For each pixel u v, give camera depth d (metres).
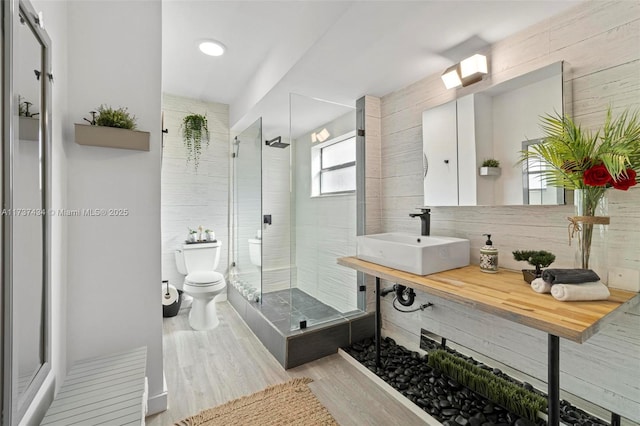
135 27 1.59
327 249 2.61
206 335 2.63
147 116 1.61
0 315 0.75
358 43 1.73
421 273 1.58
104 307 1.50
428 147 2.10
